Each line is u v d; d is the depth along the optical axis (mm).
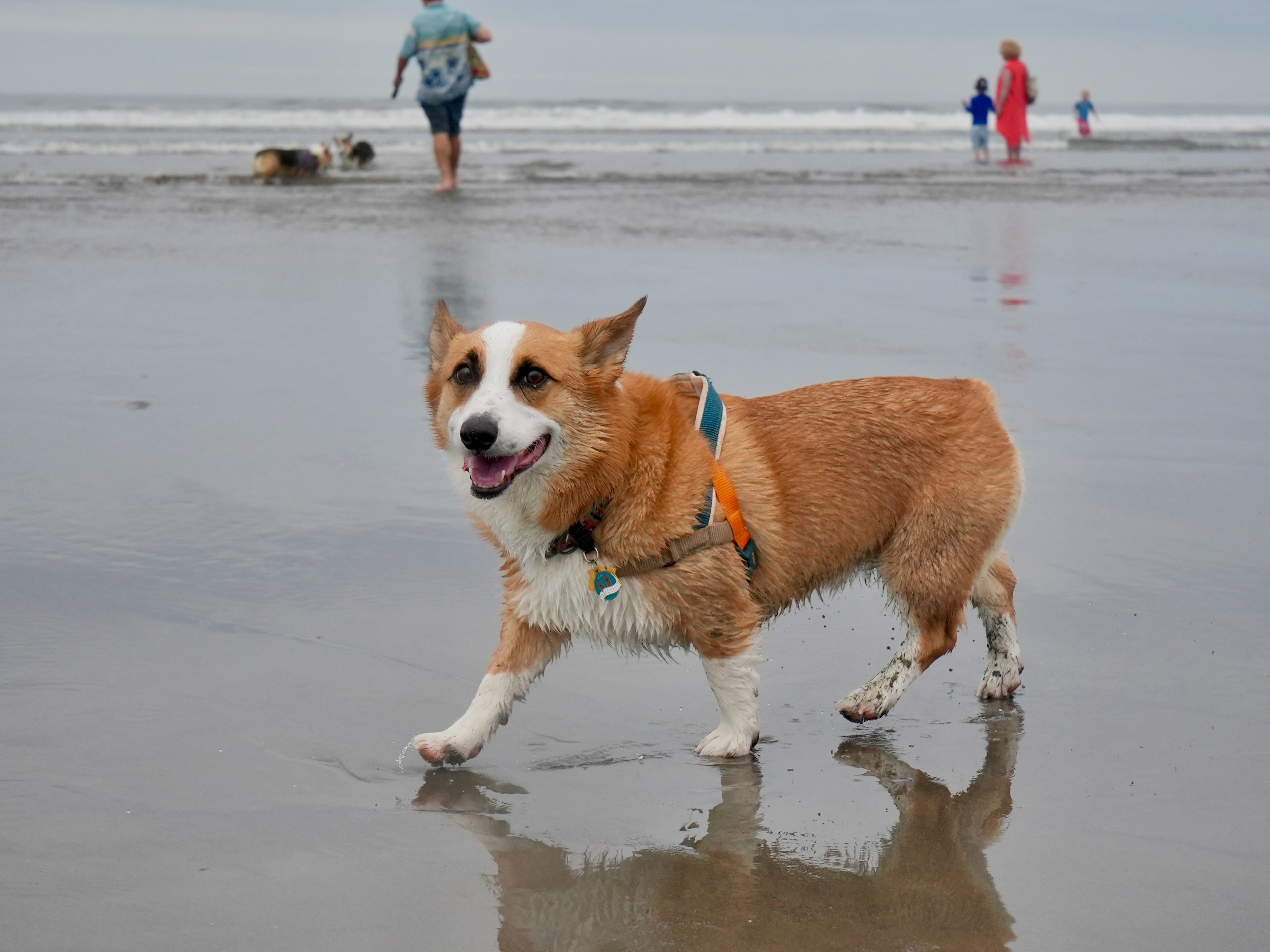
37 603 4746
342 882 3084
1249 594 5000
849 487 4215
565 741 4016
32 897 2947
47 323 9289
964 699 4387
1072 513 5852
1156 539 5547
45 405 7270
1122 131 44844
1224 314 10211
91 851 3162
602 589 3805
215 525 5609
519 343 3668
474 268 11781
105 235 13531
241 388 7762
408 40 18156
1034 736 4016
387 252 12680
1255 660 4465
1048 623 4793
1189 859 3229
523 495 3773
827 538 4211
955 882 3131
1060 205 17672
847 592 5258
